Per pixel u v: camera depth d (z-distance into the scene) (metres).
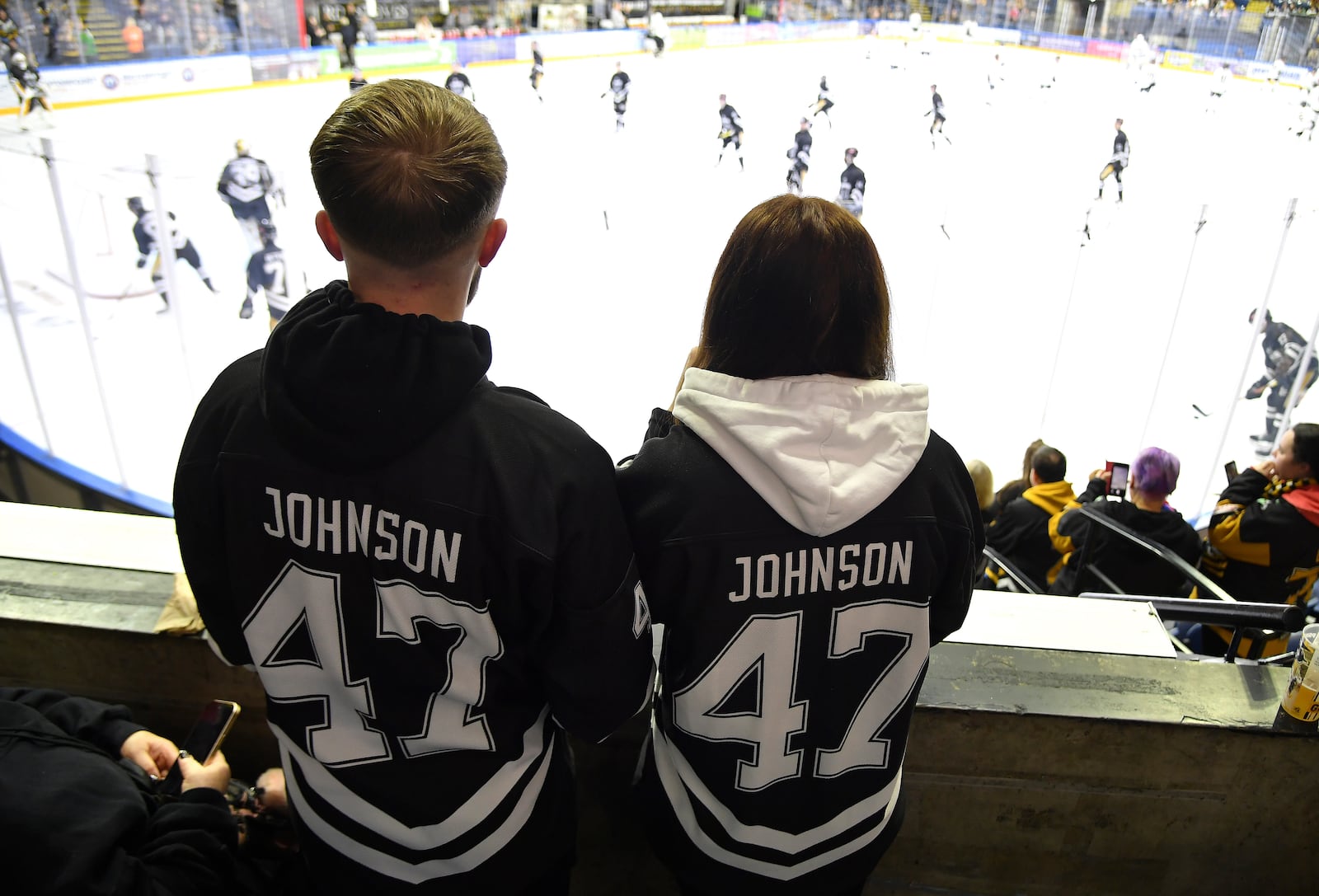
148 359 10.75
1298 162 16.23
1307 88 16.50
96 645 1.45
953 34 19.05
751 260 0.81
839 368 0.85
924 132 16.75
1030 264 13.88
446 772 0.90
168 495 9.48
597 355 12.52
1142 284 13.33
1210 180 15.38
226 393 0.84
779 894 0.98
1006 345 12.77
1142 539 3.01
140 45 12.49
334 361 0.74
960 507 0.88
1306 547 3.26
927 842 1.50
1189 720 1.35
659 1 17.88
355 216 0.73
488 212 0.78
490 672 0.88
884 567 0.85
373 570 0.80
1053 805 1.45
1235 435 11.55
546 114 16.25
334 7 14.21
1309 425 3.23
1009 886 1.54
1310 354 11.47
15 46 11.27
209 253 11.38
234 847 1.16
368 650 0.84
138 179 10.70
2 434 9.56
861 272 0.82
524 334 12.76
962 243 14.53
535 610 0.83
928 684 1.39
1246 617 1.91
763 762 0.91
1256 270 13.24
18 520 1.71
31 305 10.56
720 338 0.85
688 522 0.82
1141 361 12.32
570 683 0.88
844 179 14.27
